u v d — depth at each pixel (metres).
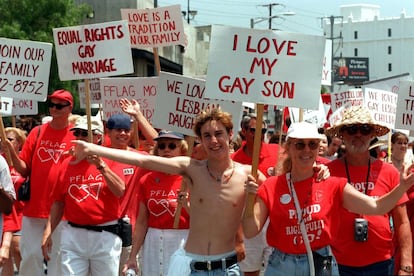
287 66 6.34
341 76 110.06
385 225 6.41
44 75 9.65
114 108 10.64
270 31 6.34
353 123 6.45
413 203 7.05
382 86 14.84
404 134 9.93
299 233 5.70
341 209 6.40
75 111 32.34
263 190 5.88
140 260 8.38
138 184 7.76
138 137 9.50
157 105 8.45
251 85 6.36
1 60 9.61
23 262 9.18
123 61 8.67
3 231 7.95
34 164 9.10
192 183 6.14
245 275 9.12
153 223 7.64
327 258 5.73
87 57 8.67
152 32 11.44
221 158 6.05
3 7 32.72
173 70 47.53
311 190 5.76
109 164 7.79
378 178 6.51
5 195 6.99
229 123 6.08
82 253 7.62
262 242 9.00
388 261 6.43
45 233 7.84
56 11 33.19
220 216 6.05
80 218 7.61
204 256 6.06
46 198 9.04
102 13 40.84
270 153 9.21
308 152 5.74
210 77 6.40
